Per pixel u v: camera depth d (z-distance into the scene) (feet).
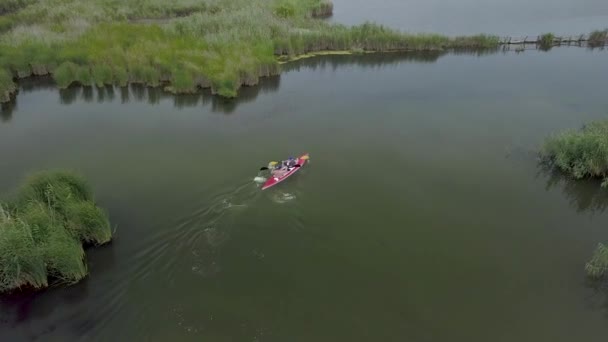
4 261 51.75
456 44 166.20
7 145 94.43
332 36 163.02
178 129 101.35
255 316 48.83
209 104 117.39
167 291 51.98
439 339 46.85
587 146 77.77
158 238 60.95
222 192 72.13
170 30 156.76
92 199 67.00
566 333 48.14
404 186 74.95
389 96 120.57
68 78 128.47
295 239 60.59
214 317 48.60
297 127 100.48
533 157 85.35
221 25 161.27
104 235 60.34
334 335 46.88
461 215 67.62
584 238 63.52
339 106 113.50
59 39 147.13
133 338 46.26
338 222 64.59
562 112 105.91
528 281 55.21
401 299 51.85
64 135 99.35
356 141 92.48
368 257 58.08
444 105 112.68
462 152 87.56
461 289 53.62
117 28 157.79
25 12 188.85
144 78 127.44
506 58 154.81
